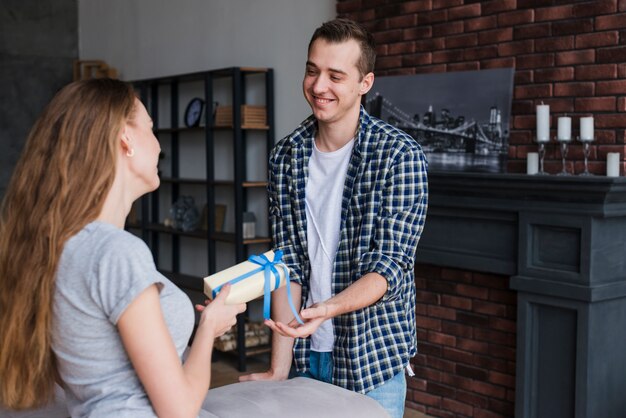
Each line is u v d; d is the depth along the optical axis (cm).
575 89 344
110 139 131
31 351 129
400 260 186
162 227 582
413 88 405
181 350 139
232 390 167
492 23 372
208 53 559
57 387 161
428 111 399
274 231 209
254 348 505
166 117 610
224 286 150
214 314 144
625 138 328
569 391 328
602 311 324
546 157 358
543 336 338
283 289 203
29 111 698
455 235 375
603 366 326
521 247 340
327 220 197
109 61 676
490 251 360
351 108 190
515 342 368
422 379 415
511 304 370
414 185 188
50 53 705
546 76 354
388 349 195
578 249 320
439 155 396
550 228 330
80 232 129
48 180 129
